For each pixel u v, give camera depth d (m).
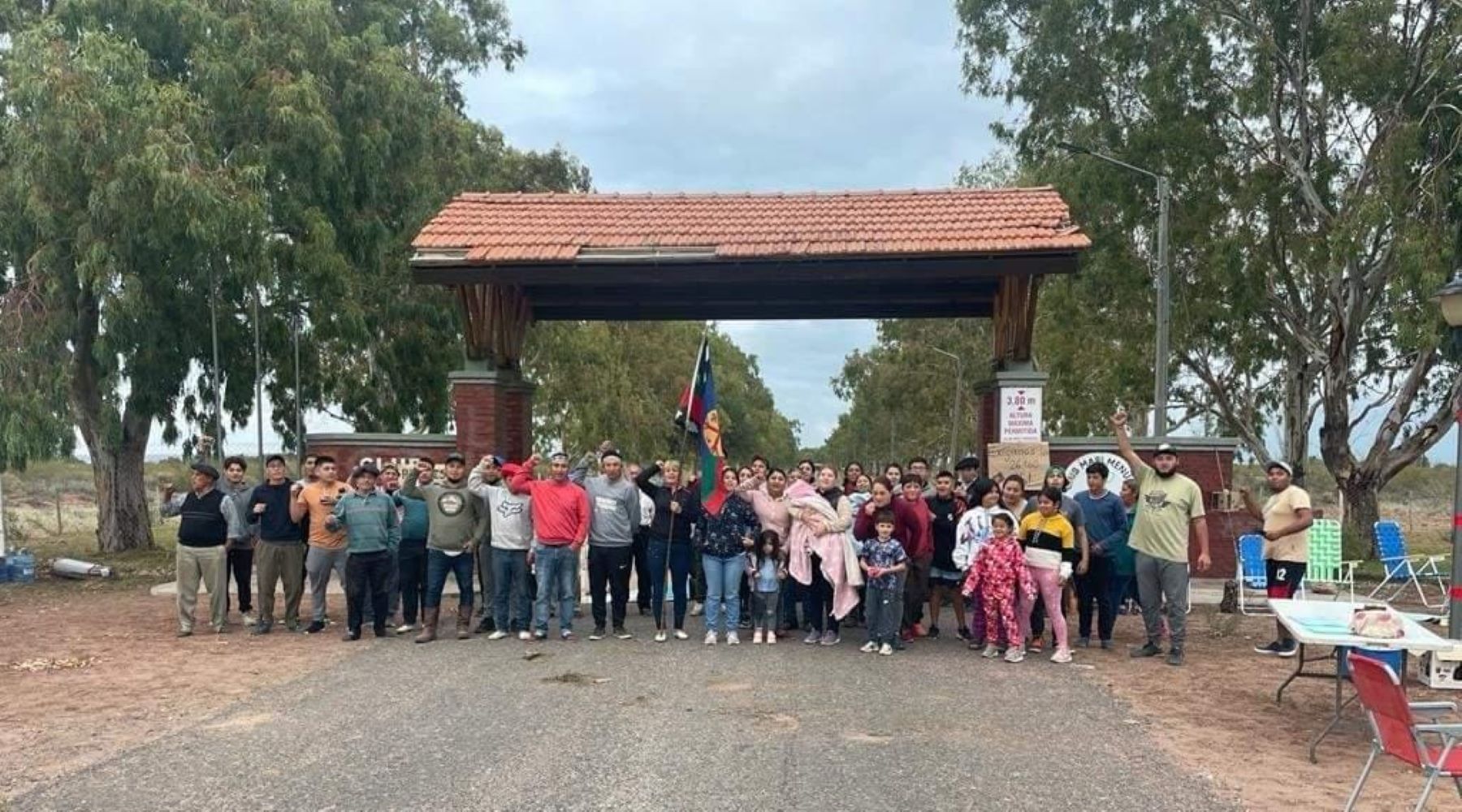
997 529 10.17
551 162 35.25
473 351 15.80
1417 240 19.77
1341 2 23.31
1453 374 24.09
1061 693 8.66
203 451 14.95
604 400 36.44
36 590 16.30
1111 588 10.79
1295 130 25.59
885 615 10.34
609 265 14.71
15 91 16.27
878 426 66.56
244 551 12.25
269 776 6.23
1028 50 28.03
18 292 17.41
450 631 11.60
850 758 6.60
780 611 11.78
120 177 16.31
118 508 21.86
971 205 15.98
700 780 6.15
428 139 23.44
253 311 19.09
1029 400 15.02
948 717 7.73
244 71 19.41
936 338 45.69
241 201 17.64
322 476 11.69
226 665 9.73
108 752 6.79
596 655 10.05
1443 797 6.06
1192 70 25.47
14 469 17.48
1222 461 15.25
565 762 6.48
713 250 14.70
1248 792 6.09
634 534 11.73
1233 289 25.20
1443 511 49.38
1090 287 28.05
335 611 13.43
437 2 27.38
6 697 8.52
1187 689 8.88
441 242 15.15
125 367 19.23
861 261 14.35
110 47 16.72
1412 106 21.72
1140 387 28.66
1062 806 5.77
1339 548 14.23
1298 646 9.02
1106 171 25.94
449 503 10.98
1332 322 25.09
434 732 7.18
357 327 21.38
